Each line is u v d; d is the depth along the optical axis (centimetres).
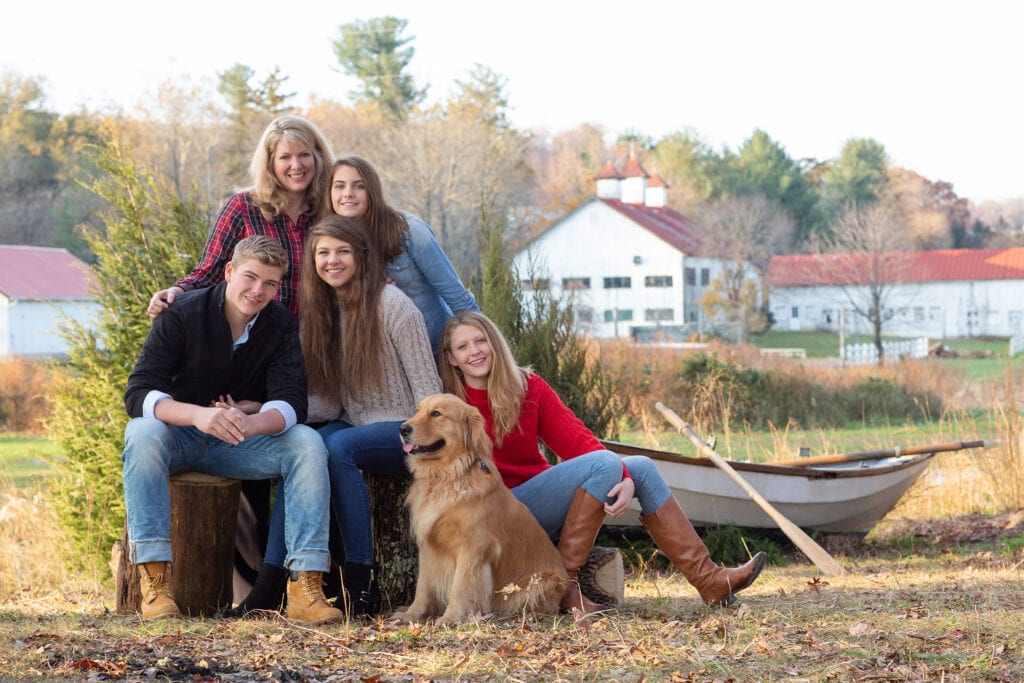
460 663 365
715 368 2062
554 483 468
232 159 4956
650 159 7325
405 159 4353
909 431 1758
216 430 420
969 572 650
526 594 440
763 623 434
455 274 515
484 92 5853
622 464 470
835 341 5566
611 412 848
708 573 476
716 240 5719
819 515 827
